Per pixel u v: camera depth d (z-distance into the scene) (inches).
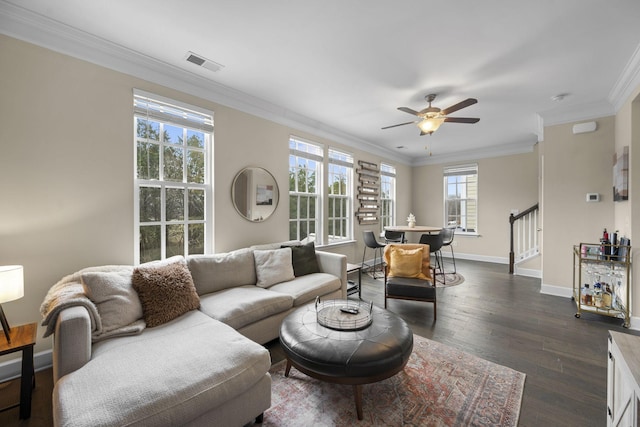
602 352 91.3
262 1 72.0
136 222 99.7
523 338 101.0
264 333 91.4
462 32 84.6
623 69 105.7
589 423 61.3
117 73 94.2
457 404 67.1
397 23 80.6
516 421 61.7
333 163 189.9
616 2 71.2
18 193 77.1
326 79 115.5
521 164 231.6
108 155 92.4
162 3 72.4
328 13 76.7
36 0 70.9
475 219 256.5
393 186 264.4
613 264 118.5
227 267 106.9
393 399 68.9
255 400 59.1
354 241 209.0
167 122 106.7
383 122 172.2
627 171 115.3
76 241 86.4
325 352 63.5
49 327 59.4
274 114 146.6
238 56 98.1
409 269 131.1
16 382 75.9
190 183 114.8
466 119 122.0
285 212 153.4
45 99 80.7
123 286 74.4
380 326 74.9
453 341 98.7
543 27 81.8
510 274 197.0
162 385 49.0
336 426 60.6
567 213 147.7
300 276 124.9
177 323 74.7
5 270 63.3
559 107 144.8
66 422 41.1
